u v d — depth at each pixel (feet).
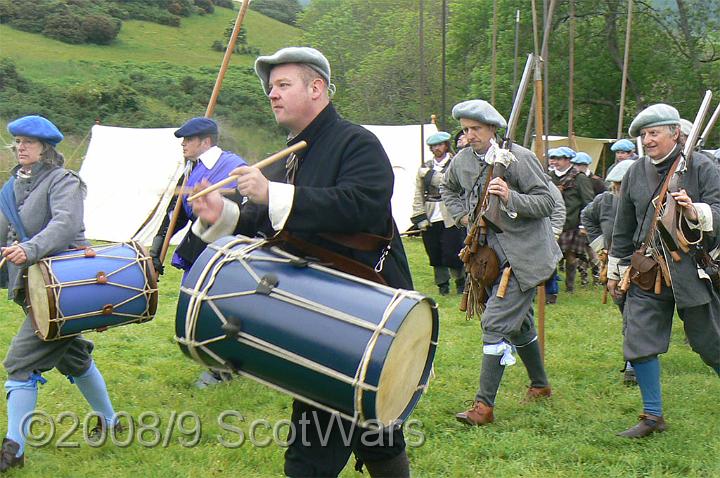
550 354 22.86
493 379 16.70
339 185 9.66
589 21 88.33
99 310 14.39
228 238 10.05
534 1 20.68
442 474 14.37
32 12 151.23
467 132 17.21
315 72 10.16
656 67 87.76
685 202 15.08
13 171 15.01
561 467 14.60
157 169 46.52
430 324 9.61
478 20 94.27
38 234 14.03
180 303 9.61
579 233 34.30
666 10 87.86
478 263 16.79
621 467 14.48
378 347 8.76
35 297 14.25
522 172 16.53
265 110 113.80
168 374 20.26
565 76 87.15
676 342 24.61
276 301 9.24
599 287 36.19
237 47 173.68
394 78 123.85
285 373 9.17
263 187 9.29
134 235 45.32
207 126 19.06
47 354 14.49
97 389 15.71
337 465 10.15
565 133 91.20
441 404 17.90
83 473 14.17
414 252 47.32
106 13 167.73
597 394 19.12
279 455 14.96
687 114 85.25
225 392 18.48
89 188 46.06
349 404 8.93
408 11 139.85
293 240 9.73
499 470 14.35
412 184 51.29
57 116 105.29
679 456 14.89
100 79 123.85
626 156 33.27
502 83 84.64
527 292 16.66
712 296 15.89
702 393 18.65
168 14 178.70
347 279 9.43
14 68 114.01
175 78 129.39
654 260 15.87
